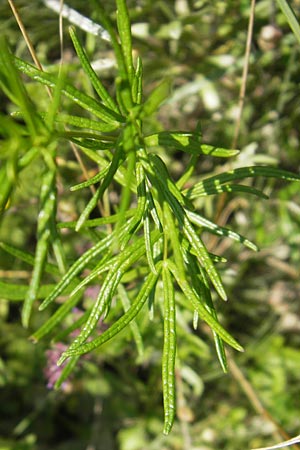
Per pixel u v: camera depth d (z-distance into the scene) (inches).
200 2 14.2
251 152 14.3
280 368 18.0
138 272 9.0
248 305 17.1
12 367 17.8
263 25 14.6
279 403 17.8
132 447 18.7
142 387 17.3
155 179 6.5
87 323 6.5
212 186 7.6
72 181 13.2
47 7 13.2
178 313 11.0
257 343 17.7
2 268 15.0
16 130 5.4
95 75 6.5
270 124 15.5
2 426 20.1
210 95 15.3
